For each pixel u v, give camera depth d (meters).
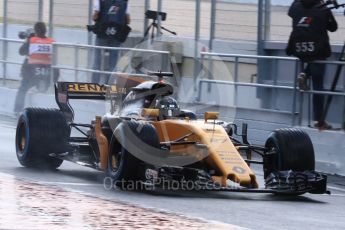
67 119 30.30
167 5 49.00
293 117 37.09
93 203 23.28
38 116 29.20
